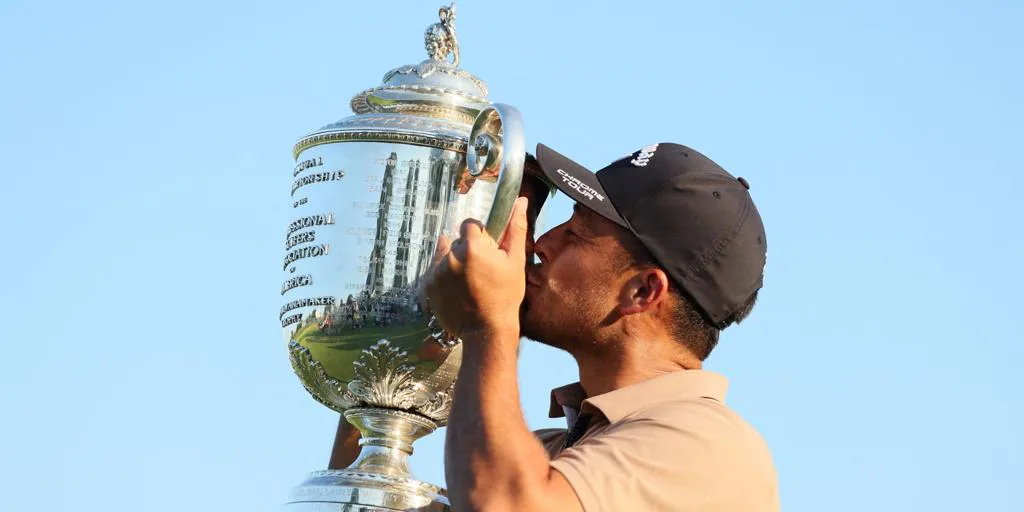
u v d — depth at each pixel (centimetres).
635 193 309
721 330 317
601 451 280
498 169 290
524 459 271
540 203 323
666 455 282
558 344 317
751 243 313
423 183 310
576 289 312
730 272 310
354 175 312
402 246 309
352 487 313
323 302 311
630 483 277
